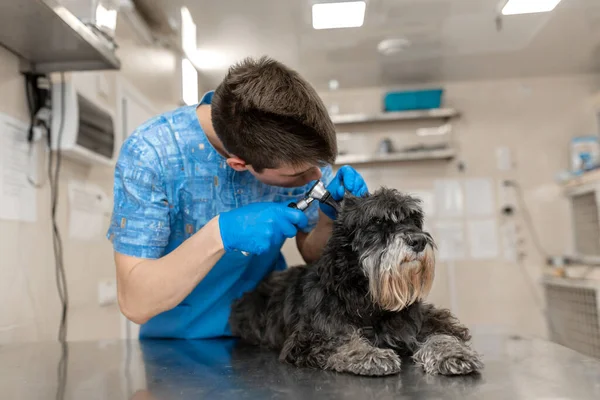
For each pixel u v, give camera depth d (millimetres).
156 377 1133
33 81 2045
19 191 1928
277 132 1121
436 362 1110
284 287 1481
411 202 1313
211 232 1246
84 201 2449
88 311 2465
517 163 4637
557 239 4555
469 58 3846
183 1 2602
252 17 2736
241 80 1182
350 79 4223
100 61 2039
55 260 2156
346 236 1271
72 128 2129
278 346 1418
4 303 1804
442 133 4594
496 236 4586
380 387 993
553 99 4641
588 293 3857
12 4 1558
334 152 1192
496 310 4520
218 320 1657
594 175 3840
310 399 916
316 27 2938
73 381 1117
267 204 1296
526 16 2957
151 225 1362
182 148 1431
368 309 1252
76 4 1949
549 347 1371
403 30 3084
